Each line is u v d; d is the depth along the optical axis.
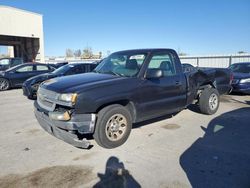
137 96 4.58
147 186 3.12
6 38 31.59
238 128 5.46
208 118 6.29
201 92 6.54
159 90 4.98
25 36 29.72
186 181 3.24
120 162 3.79
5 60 18.91
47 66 13.73
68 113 3.85
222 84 6.94
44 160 3.88
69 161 3.83
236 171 3.50
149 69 4.81
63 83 4.30
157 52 5.14
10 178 3.34
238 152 4.16
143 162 3.79
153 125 5.65
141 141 4.66
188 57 23.30
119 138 4.36
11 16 27.83
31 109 7.57
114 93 4.21
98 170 3.54
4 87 12.38
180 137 4.89
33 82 9.04
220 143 4.57
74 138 3.85
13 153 4.15
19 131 5.33
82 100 3.87
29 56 33.38
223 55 21.12
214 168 3.59
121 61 5.23
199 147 4.38
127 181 3.24
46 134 5.11
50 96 4.17
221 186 3.12
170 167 3.62
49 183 3.20
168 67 5.39
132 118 4.68
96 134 4.15
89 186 3.12
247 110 7.24
